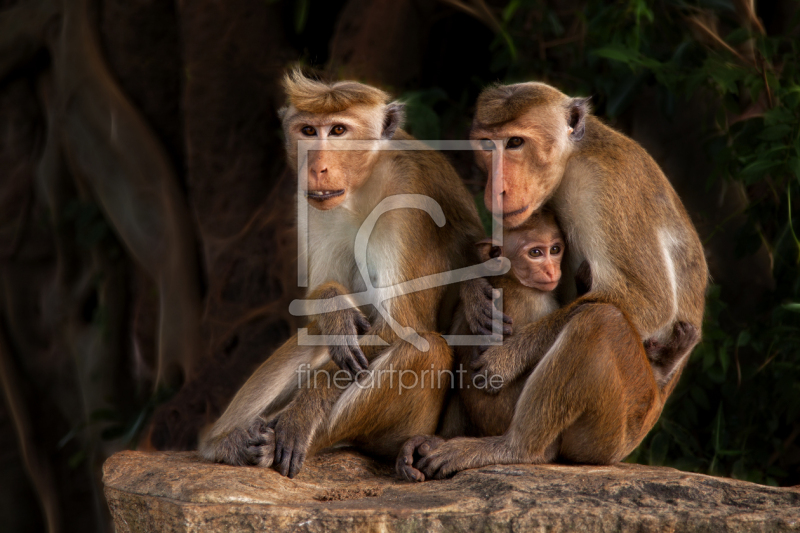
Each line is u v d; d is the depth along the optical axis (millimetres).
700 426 11773
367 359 7285
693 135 12344
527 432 6867
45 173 16922
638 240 7348
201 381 13672
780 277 11164
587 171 7461
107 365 17016
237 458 6938
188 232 15398
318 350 7512
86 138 16188
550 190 7500
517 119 7371
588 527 5953
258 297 13797
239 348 13641
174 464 6934
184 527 5938
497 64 13242
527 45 13445
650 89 12766
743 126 11195
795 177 10680
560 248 7543
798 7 11922
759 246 11172
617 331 6777
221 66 14703
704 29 11883
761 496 6234
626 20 12164
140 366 16734
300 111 7578
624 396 6824
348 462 7262
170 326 15281
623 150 7641
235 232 14500
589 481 6438
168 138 16188
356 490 6551
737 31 11180
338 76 13422
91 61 16141
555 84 12906
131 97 16219
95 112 16031
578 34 13312
